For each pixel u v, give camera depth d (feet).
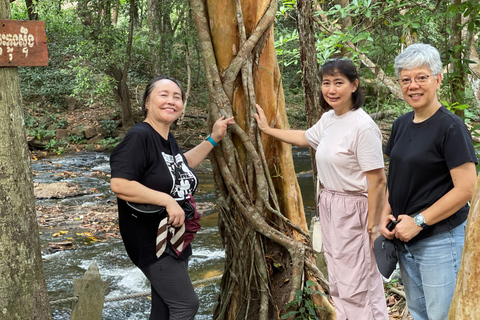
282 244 9.62
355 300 8.42
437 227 7.00
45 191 29.48
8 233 7.19
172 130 50.65
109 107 54.44
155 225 7.75
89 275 10.02
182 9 54.13
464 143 6.59
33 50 7.30
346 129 8.10
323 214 8.71
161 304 8.34
